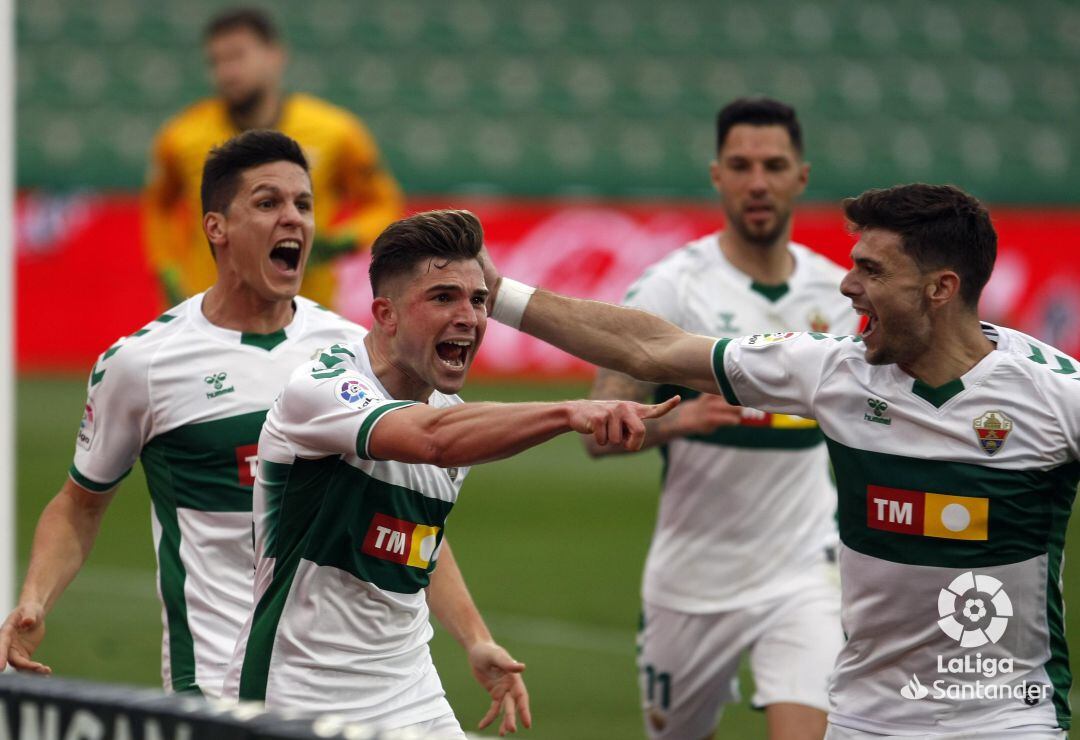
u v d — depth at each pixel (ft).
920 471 44.37
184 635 52.11
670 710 69.41
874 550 45.29
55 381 204.44
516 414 39.40
